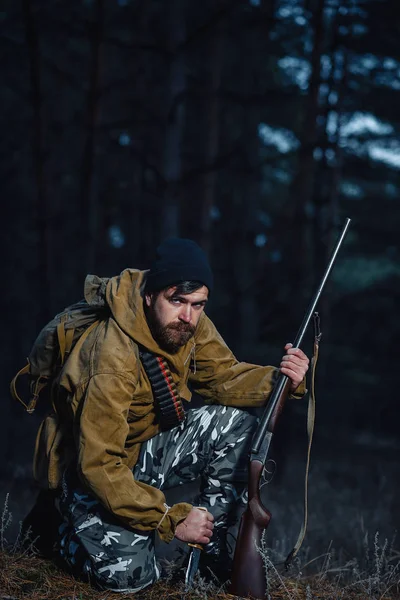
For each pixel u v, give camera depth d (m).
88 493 2.98
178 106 9.35
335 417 14.08
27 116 16.27
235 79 15.28
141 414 3.10
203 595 2.99
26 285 17.75
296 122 16.27
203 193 13.76
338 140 10.12
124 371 2.89
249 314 14.18
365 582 3.43
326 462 10.25
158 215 15.91
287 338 9.10
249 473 3.03
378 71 11.67
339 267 21.30
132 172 15.52
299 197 9.29
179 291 2.89
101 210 16.16
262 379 3.29
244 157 11.25
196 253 2.94
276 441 7.88
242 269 15.62
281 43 13.16
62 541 3.20
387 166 14.16
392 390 14.66
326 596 3.26
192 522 2.96
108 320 3.03
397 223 17.78
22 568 3.20
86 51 14.88
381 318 17.45
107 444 2.86
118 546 3.00
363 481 8.42
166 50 9.33
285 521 5.68
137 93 13.79
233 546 3.31
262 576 2.97
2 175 17.23
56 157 15.43
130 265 16.70
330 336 16.73
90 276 3.16
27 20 9.22
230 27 11.02
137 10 13.12
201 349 3.33
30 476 7.16
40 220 9.32
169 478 3.31
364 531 4.89
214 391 3.35
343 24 9.75
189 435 3.29
